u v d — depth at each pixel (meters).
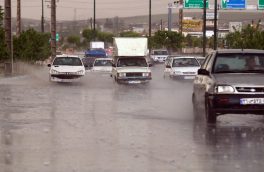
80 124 18.02
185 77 41.88
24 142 14.37
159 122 18.61
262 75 17.72
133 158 12.29
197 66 43.25
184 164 11.67
